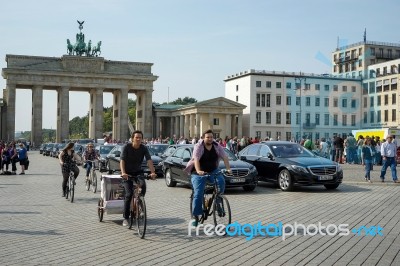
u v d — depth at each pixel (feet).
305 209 50.93
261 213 48.24
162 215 48.29
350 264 28.50
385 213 47.98
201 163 38.55
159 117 390.01
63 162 62.80
